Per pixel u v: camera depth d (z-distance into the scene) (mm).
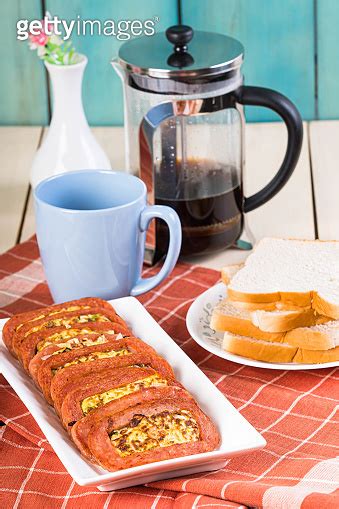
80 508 928
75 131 1319
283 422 1005
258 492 904
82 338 1013
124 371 964
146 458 910
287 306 1064
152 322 1062
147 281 1143
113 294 1130
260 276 1104
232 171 1233
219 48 1217
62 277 1119
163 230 1216
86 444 920
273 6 1613
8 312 1157
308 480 927
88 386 952
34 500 937
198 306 1119
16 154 1521
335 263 1124
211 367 1075
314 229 1312
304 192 1389
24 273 1226
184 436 927
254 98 1216
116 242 1104
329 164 1454
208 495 918
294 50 1640
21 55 1655
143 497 930
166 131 1210
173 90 1182
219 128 1224
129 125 1239
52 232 1098
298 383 1049
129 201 1144
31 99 1690
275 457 964
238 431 938
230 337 1063
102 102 1673
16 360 1032
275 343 1058
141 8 1621
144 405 934
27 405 964
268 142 1538
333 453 966
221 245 1241
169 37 1193
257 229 1315
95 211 1084
